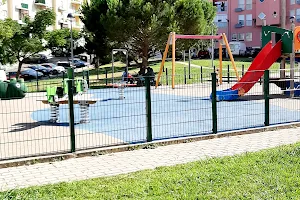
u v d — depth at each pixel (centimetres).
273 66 3688
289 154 750
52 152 825
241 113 1383
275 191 548
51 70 4559
